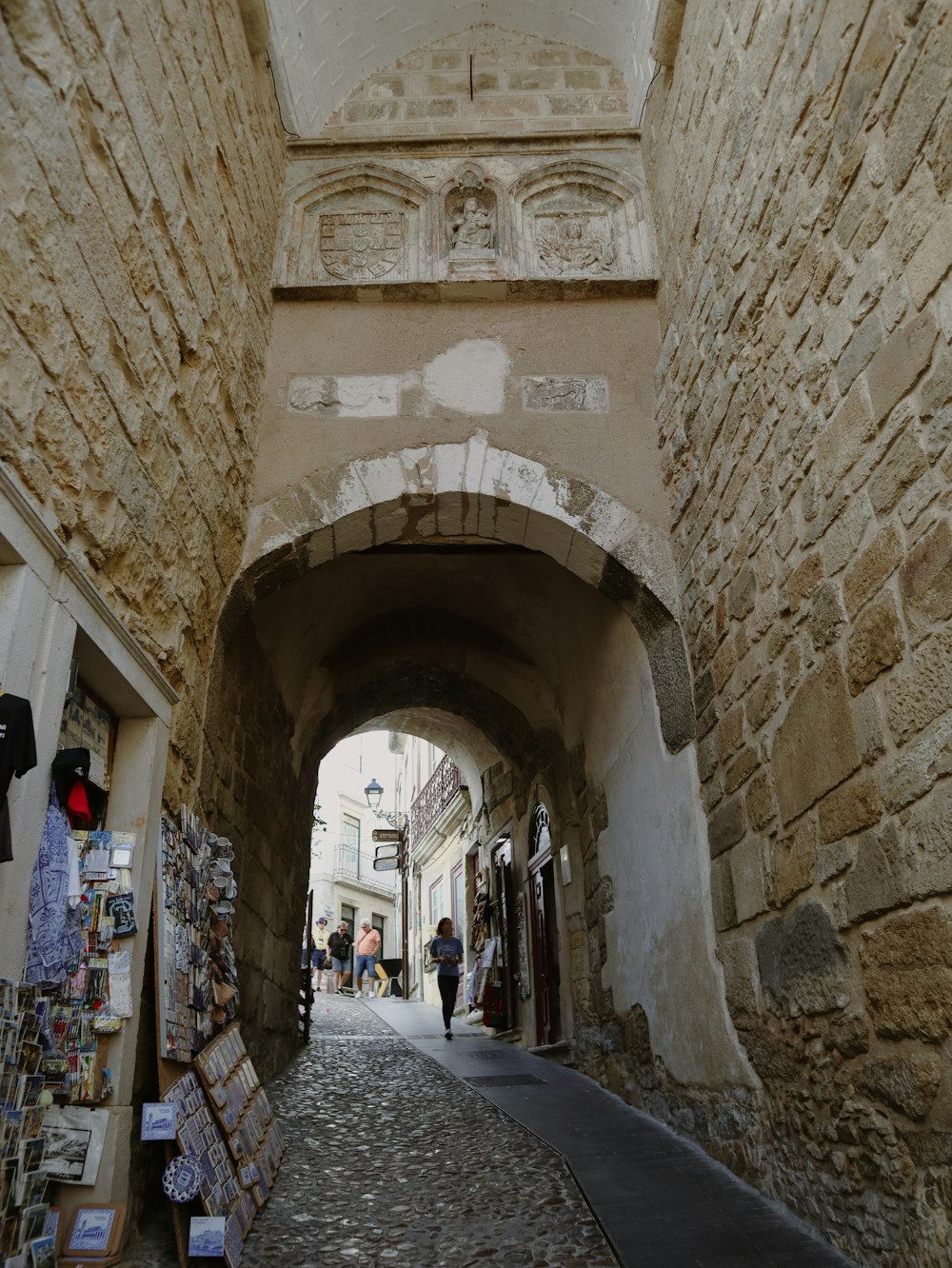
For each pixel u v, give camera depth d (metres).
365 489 4.63
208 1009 3.54
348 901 27.97
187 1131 2.81
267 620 5.48
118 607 2.94
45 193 2.30
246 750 5.02
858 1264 2.62
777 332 3.34
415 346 5.00
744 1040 3.55
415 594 7.41
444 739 10.77
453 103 5.86
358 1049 7.40
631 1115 4.64
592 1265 2.66
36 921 2.37
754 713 3.53
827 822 2.91
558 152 5.62
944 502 2.29
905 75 2.44
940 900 2.30
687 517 4.38
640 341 5.07
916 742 2.40
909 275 2.45
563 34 6.05
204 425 3.77
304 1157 3.80
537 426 4.83
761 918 3.46
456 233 5.43
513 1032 8.28
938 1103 2.29
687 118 4.51
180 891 3.36
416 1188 3.39
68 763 2.50
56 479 2.44
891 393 2.54
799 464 3.15
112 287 2.76
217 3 3.93
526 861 8.29
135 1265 2.52
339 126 5.76
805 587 3.09
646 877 4.78
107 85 2.69
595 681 5.82
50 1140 2.57
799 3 3.12
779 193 3.31
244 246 4.45
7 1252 2.11
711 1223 2.97
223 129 4.04
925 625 2.36
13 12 2.21
